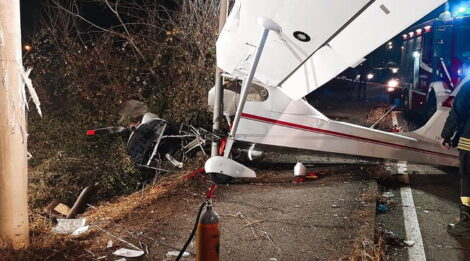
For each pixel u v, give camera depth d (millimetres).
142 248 4449
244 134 7242
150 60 10180
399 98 16734
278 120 7266
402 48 16828
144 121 7555
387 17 3061
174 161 7289
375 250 4543
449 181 7617
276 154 8570
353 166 7891
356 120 13945
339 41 3623
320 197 6184
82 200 5766
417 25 14867
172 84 9805
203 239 3373
